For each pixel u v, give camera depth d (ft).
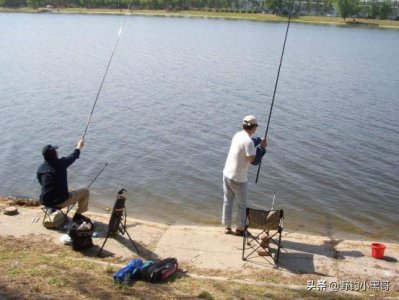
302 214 35.42
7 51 130.72
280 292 20.11
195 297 19.03
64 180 25.50
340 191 40.19
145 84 86.94
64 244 24.14
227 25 271.49
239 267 22.75
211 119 63.36
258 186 40.63
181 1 412.16
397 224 34.32
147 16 347.97
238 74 101.40
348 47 172.55
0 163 44.47
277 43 175.01
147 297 18.71
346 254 24.64
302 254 24.40
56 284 19.26
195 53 136.26
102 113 64.85
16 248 23.32
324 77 101.71
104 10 405.80
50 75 93.81
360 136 56.90
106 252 23.63
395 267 23.36
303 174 43.83
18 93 76.23
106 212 34.14
